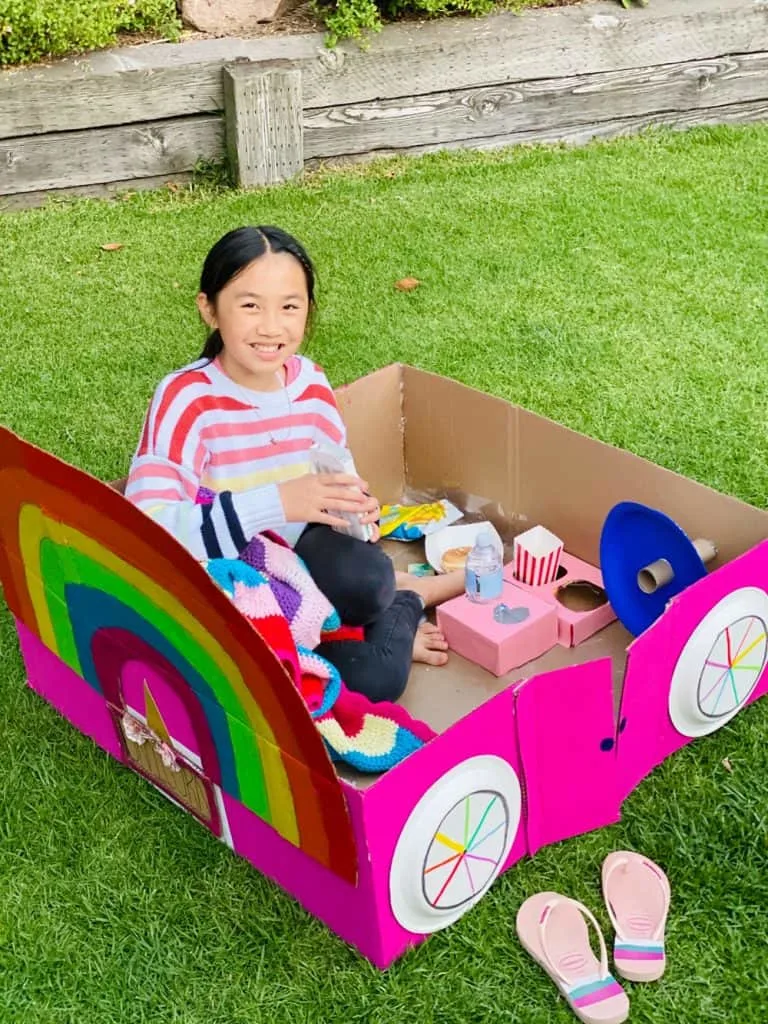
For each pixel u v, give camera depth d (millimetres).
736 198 4574
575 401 3320
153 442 2223
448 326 3736
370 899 1757
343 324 3736
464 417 2844
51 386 3449
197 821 2107
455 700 2398
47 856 2053
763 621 2209
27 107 4383
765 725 2279
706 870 1966
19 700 2408
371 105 4812
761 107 5332
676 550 2346
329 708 2105
